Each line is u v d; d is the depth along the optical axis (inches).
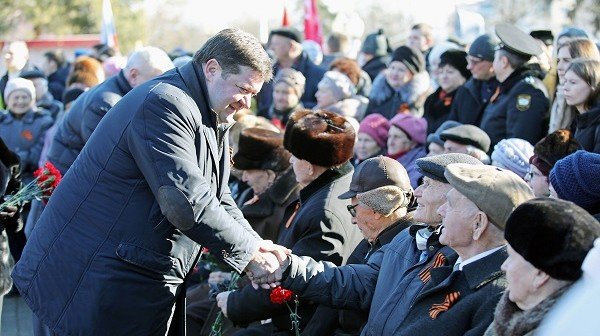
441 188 155.0
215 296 219.0
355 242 191.8
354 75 368.5
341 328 181.2
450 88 301.6
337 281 169.9
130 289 160.6
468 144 238.4
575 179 151.5
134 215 160.1
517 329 114.0
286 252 168.2
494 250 141.3
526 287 116.4
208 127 162.4
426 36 413.4
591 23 809.5
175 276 164.7
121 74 266.1
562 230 113.2
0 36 1151.6
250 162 227.1
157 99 157.5
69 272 161.9
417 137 267.6
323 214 187.5
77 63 377.1
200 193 156.2
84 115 262.7
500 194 139.6
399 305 153.7
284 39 385.7
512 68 262.8
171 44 1608.0
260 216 219.1
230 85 159.6
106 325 160.4
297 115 199.9
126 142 159.3
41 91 424.8
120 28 1215.6
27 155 362.3
